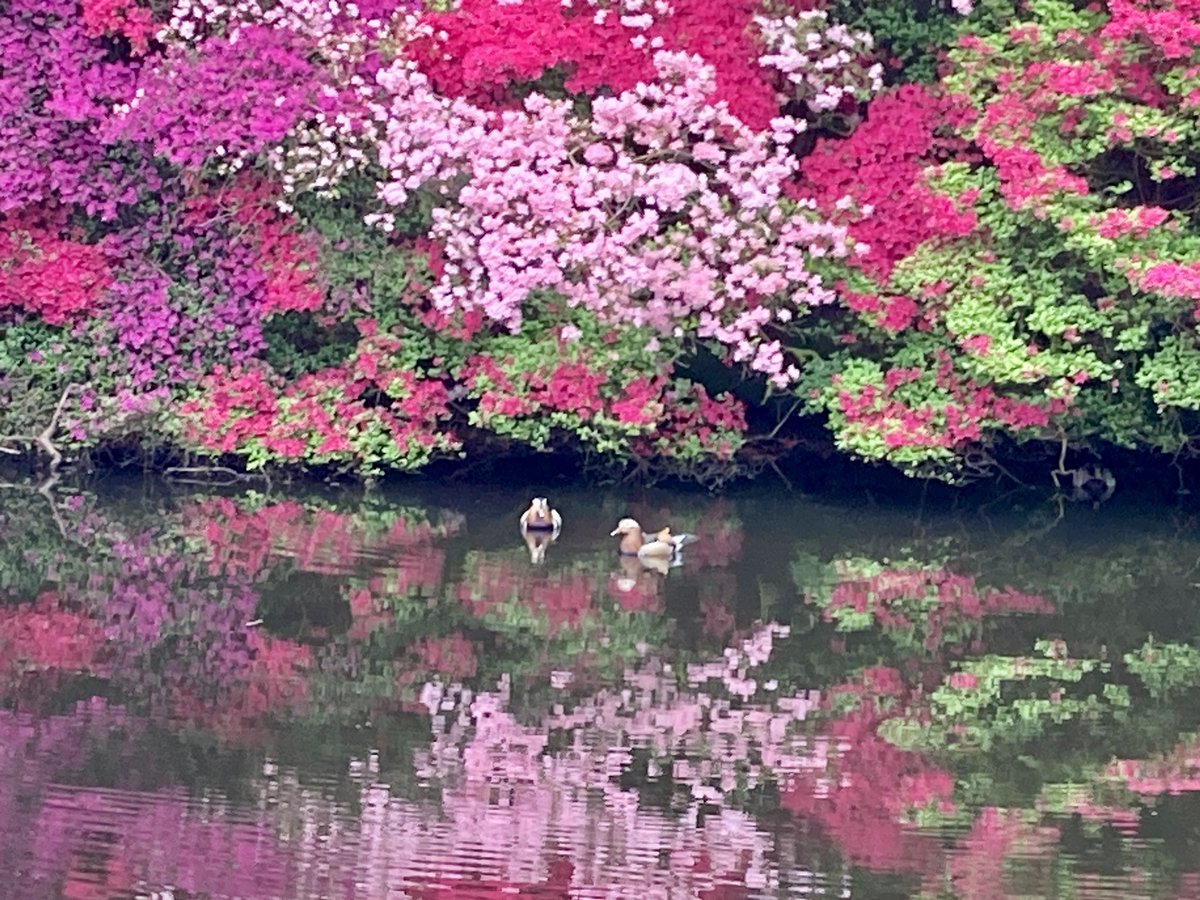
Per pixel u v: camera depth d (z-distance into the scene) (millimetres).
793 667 10992
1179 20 14203
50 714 9680
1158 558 14320
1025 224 15383
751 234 15180
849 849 8289
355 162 15695
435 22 15641
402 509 15383
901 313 15570
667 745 9562
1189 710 10352
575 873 7957
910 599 12719
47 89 15852
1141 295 15070
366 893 7695
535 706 10102
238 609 11844
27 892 7594
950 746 9672
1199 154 15336
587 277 15531
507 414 15898
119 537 13812
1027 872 8078
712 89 15094
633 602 12367
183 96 15312
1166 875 8062
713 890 7828
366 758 9227
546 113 15180
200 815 8438
